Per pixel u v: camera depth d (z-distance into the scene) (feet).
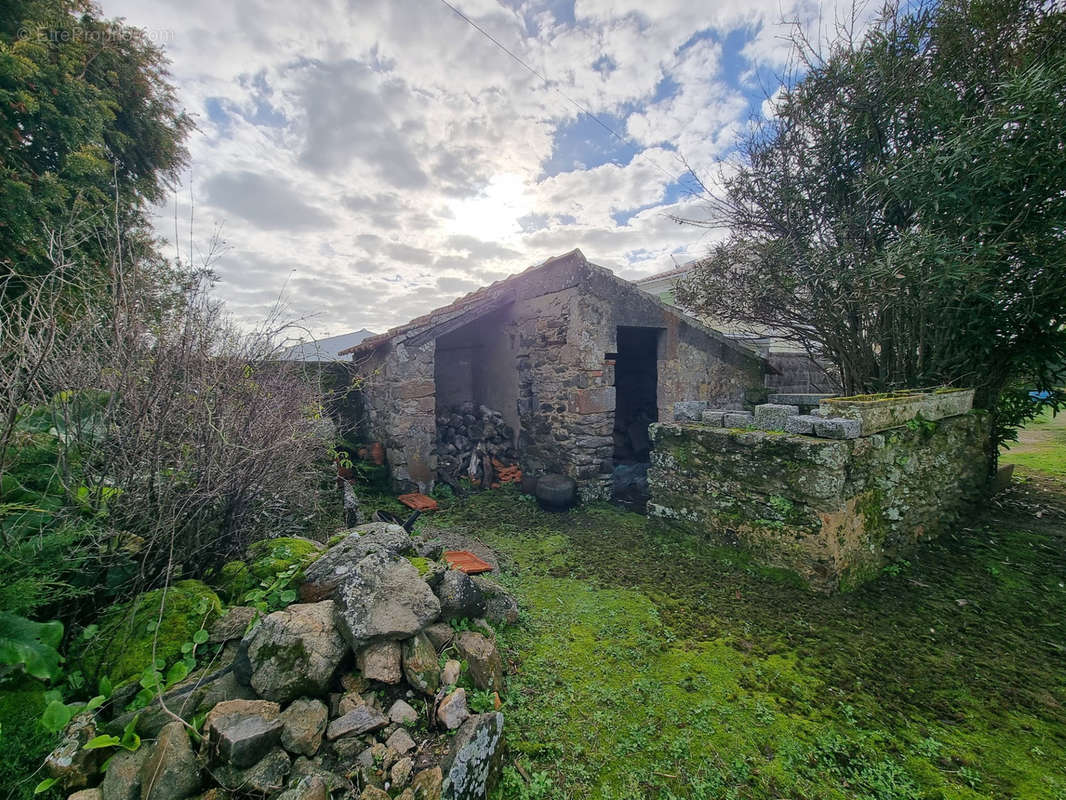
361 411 24.67
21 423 5.91
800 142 19.12
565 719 7.03
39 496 6.18
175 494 6.99
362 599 6.57
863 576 11.78
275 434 8.52
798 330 21.26
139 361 6.79
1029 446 28.53
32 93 14.89
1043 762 6.48
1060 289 14.35
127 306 6.71
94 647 5.87
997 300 15.44
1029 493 18.71
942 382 17.44
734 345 23.39
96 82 18.80
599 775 6.06
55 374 6.22
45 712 4.54
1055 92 12.54
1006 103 13.24
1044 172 13.19
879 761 6.41
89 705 4.91
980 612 10.54
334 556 7.75
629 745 6.54
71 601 6.15
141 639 5.98
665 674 8.25
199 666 5.93
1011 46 15.66
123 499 6.53
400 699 6.23
